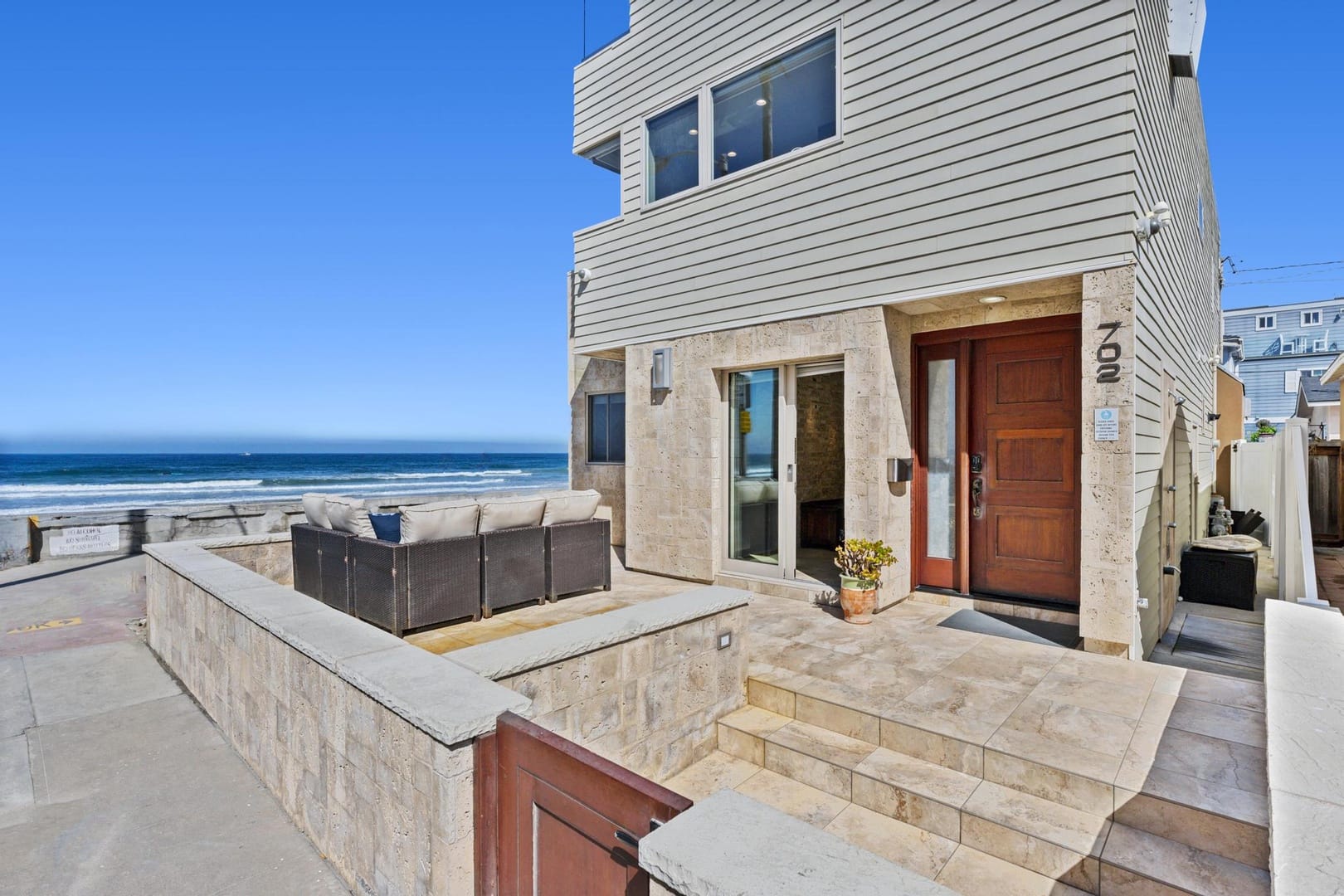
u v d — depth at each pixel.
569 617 5.14
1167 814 2.43
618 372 8.92
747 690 3.73
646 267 6.91
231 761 3.41
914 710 3.27
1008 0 4.38
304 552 5.71
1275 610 2.98
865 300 5.14
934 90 4.74
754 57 5.91
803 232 5.55
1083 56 4.07
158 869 2.51
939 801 2.71
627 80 7.13
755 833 1.30
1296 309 25.12
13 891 2.36
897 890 1.10
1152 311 4.56
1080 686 3.56
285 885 2.44
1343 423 10.53
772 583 5.87
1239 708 3.26
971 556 5.46
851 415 5.22
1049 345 5.01
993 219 4.46
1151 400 4.56
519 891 1.92
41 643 5.38
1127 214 3.92
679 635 3.26
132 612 6.33
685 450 6.53
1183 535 7.22
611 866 1.60
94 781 3.20
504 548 5.18
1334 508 10.72
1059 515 4.99
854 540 5.03
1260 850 2.24
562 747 1.76
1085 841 2.42
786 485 5.86
